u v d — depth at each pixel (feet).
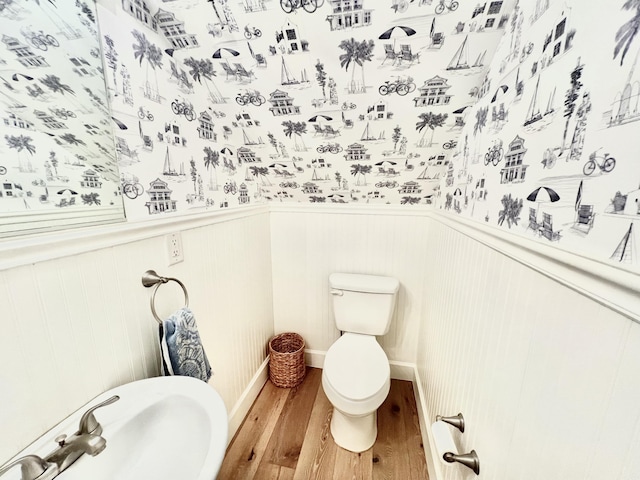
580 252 1.40
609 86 1.29
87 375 2.19
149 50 2.79
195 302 3.56
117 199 2.50
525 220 1.99
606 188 1.27
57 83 2.04
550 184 1.72
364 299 5.16
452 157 4.10
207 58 3.25
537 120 1.93
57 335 1.96
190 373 2.82
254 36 2.98
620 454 1.12
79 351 2.12
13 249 1.67
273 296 6.31
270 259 6.04
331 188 5.27
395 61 3.07
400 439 4.56
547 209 1.73
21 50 1.85
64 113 2.08
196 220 3.50
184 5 2.71
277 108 3.82
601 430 1.22
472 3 2.48
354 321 5.29
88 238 2.14
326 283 6.01
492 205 2.59
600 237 1.29
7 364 1.69
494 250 2.43
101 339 2.30
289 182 5.26
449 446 2.63
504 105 2.50
